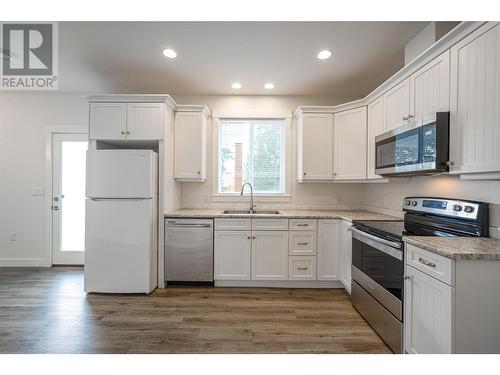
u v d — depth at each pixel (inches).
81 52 109.2
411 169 81.5
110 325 91.6
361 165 125.3
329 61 114.7
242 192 151.9
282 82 136.9
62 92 155.3
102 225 117.0
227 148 157.8
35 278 137.2
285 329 89.8
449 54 70.6
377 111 113.9
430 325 60.4
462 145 66.2
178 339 83.4
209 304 108.7
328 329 90.0
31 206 157.2
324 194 154.3
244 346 80.0
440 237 69.5
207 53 109.0
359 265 100.3
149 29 93.0
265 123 157.8
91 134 122.8
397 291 73.7
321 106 139.7
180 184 152.9
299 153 144.7
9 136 156.5
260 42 100.6
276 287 127.6
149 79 134.3
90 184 117.2
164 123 123.7
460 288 53.6
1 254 156.5
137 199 118.0
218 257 126.2
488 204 69.7
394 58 112.2
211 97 154.9
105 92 154.0
